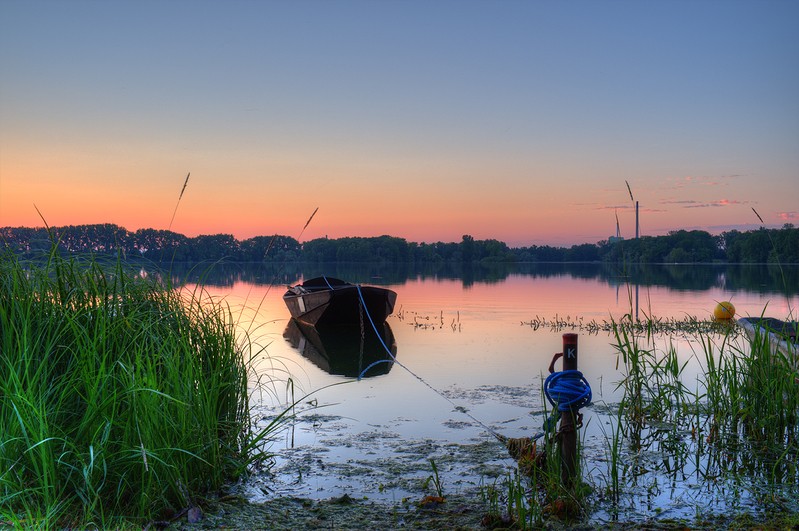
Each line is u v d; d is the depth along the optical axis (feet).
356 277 193.26
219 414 19.03
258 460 18.07
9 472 12.63
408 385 30.27
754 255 305.53
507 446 19.25
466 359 37.91
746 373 21.21
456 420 23.41
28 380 13.65
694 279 149.89
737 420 20.68
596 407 24.71
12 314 15.06
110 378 14.99
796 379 20.45
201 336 19.63
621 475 16.92
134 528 12.42
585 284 136.26
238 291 104.32
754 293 94.48
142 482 13.29
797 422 19.57
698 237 354.54
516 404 26.07
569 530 13.19
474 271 272.31
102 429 13.98
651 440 20.24
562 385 14.62
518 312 68.33
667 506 14.60
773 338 26.43
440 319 61.46
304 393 28.58
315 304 56.18
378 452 19.34
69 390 14.89
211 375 18.62
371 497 15.42
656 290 105.60
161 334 18.11
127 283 18.89
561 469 14.83
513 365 35.76
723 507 14.53
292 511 14.39
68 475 13.38
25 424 13.03
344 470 17.58
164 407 14.74
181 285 20.34
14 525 11.19
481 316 64.23
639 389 22.88
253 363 37.06
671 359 23.71
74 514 12.62
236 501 14.87
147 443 13.69
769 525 13.29
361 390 29.17
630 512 14.21
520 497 13.51
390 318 63.31
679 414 22.90
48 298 16.49
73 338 16.10
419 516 14.06
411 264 443.73
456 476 17.02
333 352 42.50
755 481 16.30
